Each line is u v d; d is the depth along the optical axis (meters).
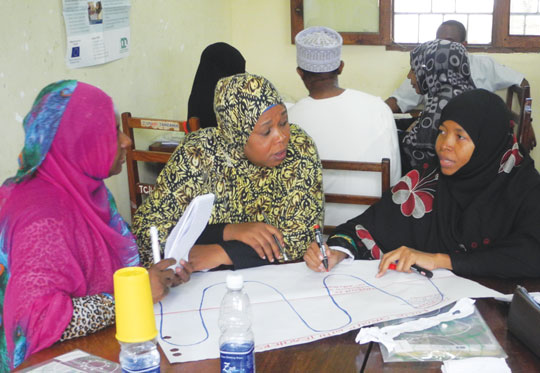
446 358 1.20
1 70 2.16
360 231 1.82
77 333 1.29
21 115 2.27
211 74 2.70
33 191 1.32
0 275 1.30
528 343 1.21
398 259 1.59
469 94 1.71
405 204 1.84
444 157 1.72
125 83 2.89
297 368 1.18
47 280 1.26
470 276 1.57
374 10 3.95
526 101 3.01
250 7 4.18
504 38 3.90
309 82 2.37
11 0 2.18
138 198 2.69
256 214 1.84
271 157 1.71
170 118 3.39
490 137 1.68
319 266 1.60
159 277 1.40
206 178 1.79
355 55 4.12
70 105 1.31
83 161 1.35
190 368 1.18
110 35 2.71
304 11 4.03
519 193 1.66
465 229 1.72
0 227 1.30
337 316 1.36
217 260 1.63
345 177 2.29
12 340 1.27
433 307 1.39
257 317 1.36
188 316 1.38
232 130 1.71
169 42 3.30
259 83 1.66
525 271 1.54
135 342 0.96
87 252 1.37
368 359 1.20
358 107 2.28
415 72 3.05
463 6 3.93
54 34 2.39
